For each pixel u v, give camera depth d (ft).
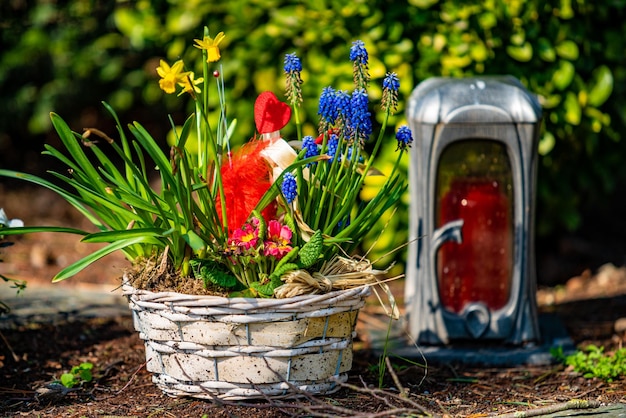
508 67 5.95
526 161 5.25
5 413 4.71
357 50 4.65
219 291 4.63
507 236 5.33
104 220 4.78
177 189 4.54
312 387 4.68
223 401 4.63
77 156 4.68
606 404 4.80
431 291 5.34
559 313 5.90
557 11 5.92
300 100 4.74
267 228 4.63
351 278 4.66
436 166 5.27
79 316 5.64
